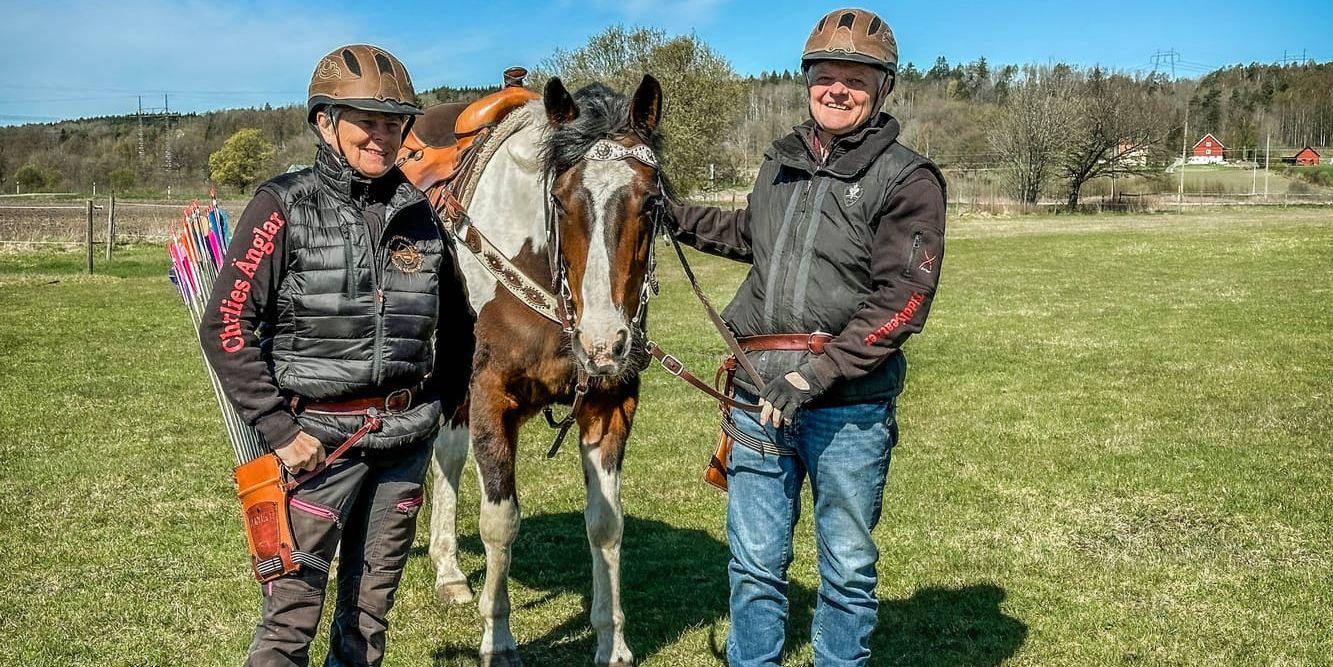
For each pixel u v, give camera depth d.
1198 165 72.62
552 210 3.12
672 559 4.76
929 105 81.38
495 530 3.46
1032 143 46.06
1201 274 18.23
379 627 2.71
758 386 2.77
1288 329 11.80
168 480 6.02
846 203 2.64
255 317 2.45
